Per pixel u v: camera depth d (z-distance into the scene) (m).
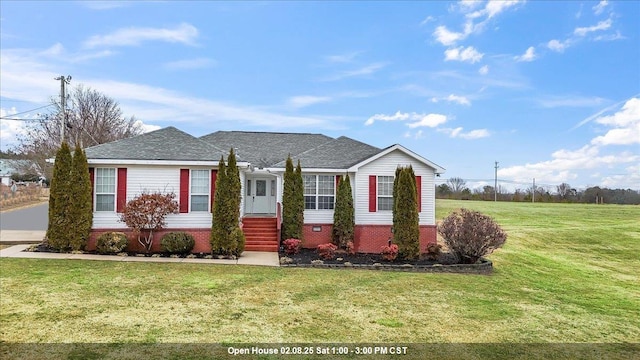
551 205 48.97
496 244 15.10
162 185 16.22
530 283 13.66
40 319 7.53
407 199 16.27
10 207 36.81
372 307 9.44
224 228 15.62
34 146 45.44
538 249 22.50
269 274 12.55
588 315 10.02
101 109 47.69
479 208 44.25
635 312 10.69
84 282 10.47
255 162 20.38
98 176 15.88
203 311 8.50
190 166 16.34
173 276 11.65
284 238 17.67
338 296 10.28
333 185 18.81
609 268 18.73
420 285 11.99
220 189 15.72
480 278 13.66
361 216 18.41
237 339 7.01
